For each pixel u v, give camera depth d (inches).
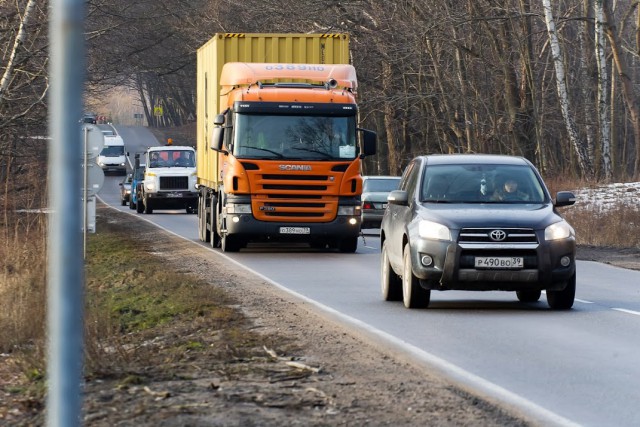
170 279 1803.6
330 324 1245.1
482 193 1483.8
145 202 5167.3
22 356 1026.1
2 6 2994.6
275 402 749.9
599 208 3398.1
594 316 1355.8
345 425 672.4
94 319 1301.7
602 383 869.2
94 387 828.6
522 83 5064.0
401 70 5231.3
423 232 1401.3
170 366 936.3
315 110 2513.5
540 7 5816.9
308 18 5123.0
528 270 1384.1
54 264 295.6
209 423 674.2
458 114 5462.6
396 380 854.5
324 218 2516.0
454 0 5014.8
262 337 1121.4
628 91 4788.4
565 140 6122.1
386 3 5068.9
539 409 743.7
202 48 3056.1
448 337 1148.5
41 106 2950.3
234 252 2605.8
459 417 703.7
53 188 296.8
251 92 2508.6
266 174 2497.5
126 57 4360.2
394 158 6117.1
